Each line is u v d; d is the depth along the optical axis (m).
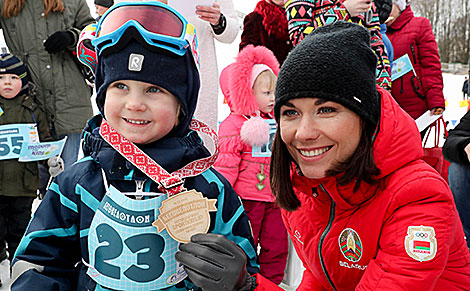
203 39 2.05
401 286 0.97
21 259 1.02
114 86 1.01
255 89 2.18
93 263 0.99
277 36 2.41
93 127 1.15
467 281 1.13
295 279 2.40
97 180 1.03
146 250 0.97
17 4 2.53
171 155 1.03
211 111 2.08
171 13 1.04
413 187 1.00
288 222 1.31
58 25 2.62
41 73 2.58
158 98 1.01
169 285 1.00
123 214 0.97
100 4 3.07
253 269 1.12
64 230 1.05
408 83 2.72
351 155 1.01
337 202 1.09
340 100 0.94
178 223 0.96
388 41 2.30
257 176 2.11
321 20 1.88
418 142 1.07
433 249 0.97
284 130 1.02
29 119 2.46
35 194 2.52
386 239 1.02
